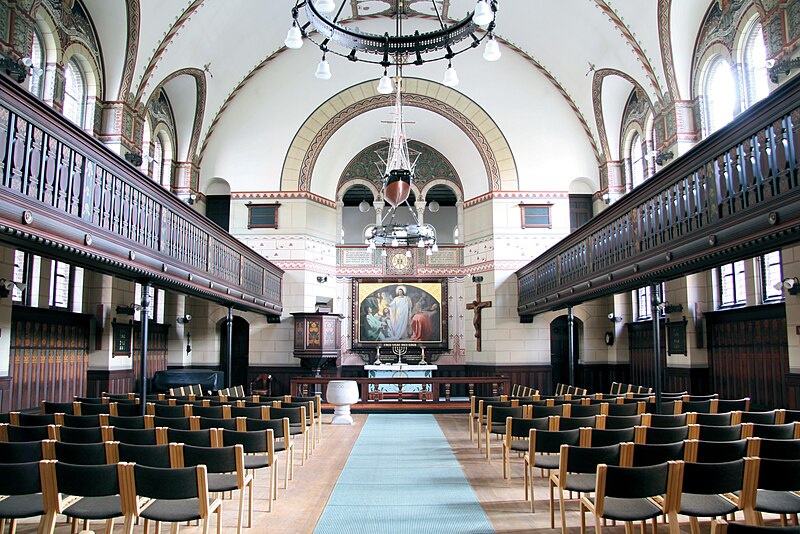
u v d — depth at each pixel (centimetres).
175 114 1964
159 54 1528
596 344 2138
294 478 821
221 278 1417
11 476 454
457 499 707
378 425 1359
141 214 1002
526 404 998
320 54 2114
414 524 612
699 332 1453
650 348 1858
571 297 1481
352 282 2305
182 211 1195
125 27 1399
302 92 2141
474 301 2192
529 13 1861
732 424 762
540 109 2156
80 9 1325
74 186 796
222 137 2139
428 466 894
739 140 783
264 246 2134
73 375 1372
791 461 450
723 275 1430
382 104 2156
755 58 1265
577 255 1473
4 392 1024
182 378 1577
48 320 1279
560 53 1966
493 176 2175
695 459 537
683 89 1488
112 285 1462
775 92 691
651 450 530
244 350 2175
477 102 2159
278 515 648
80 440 645
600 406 894
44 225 705
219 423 743
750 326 1297
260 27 1878
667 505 454
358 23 2030
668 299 1565
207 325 2120
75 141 793
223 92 2044
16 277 1186
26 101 683
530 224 2152
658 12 1451
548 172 2162
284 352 2097
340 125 2164
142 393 1026
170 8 1472
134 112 1511
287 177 2144
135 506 459
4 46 1035
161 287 1199
